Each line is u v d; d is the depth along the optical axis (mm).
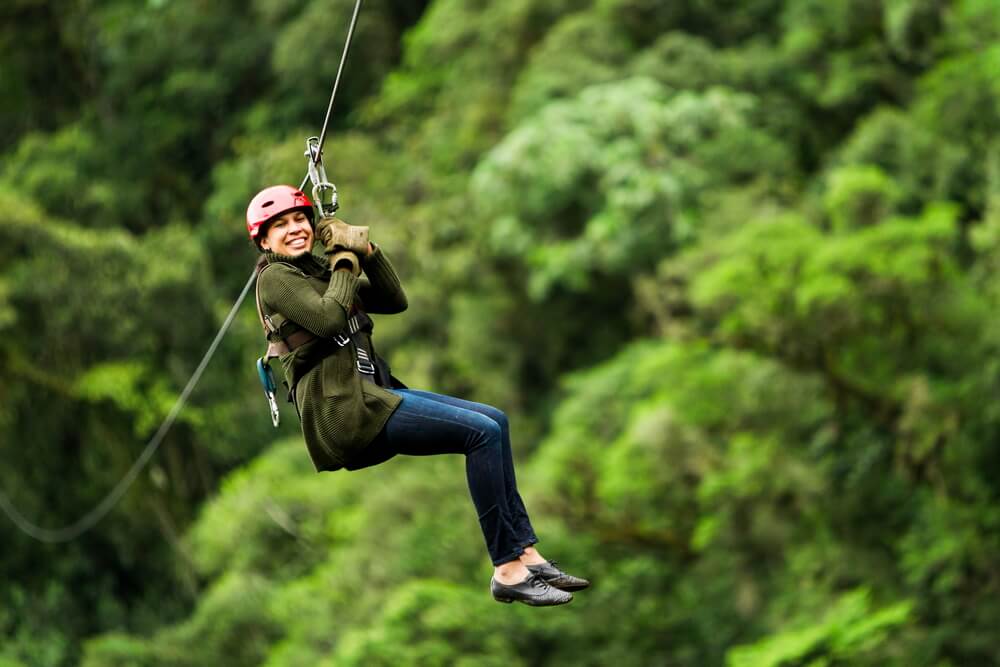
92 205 75688
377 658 39594
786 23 65375
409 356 67375
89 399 63750
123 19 87000
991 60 57188
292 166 73000
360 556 46000
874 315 38625
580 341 66062
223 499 57531
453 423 11664
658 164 56969
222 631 52188
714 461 41062
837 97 62250
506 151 58406
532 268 63125
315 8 80562
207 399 66875
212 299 68625
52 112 87125
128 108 85875
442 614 39750
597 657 40906
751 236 40219
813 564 41188
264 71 85125
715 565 42938
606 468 42438
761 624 41750
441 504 45531
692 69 62500
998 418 40094
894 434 42125
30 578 66688
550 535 43219
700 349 43000
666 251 56281
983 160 55031
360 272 12375
